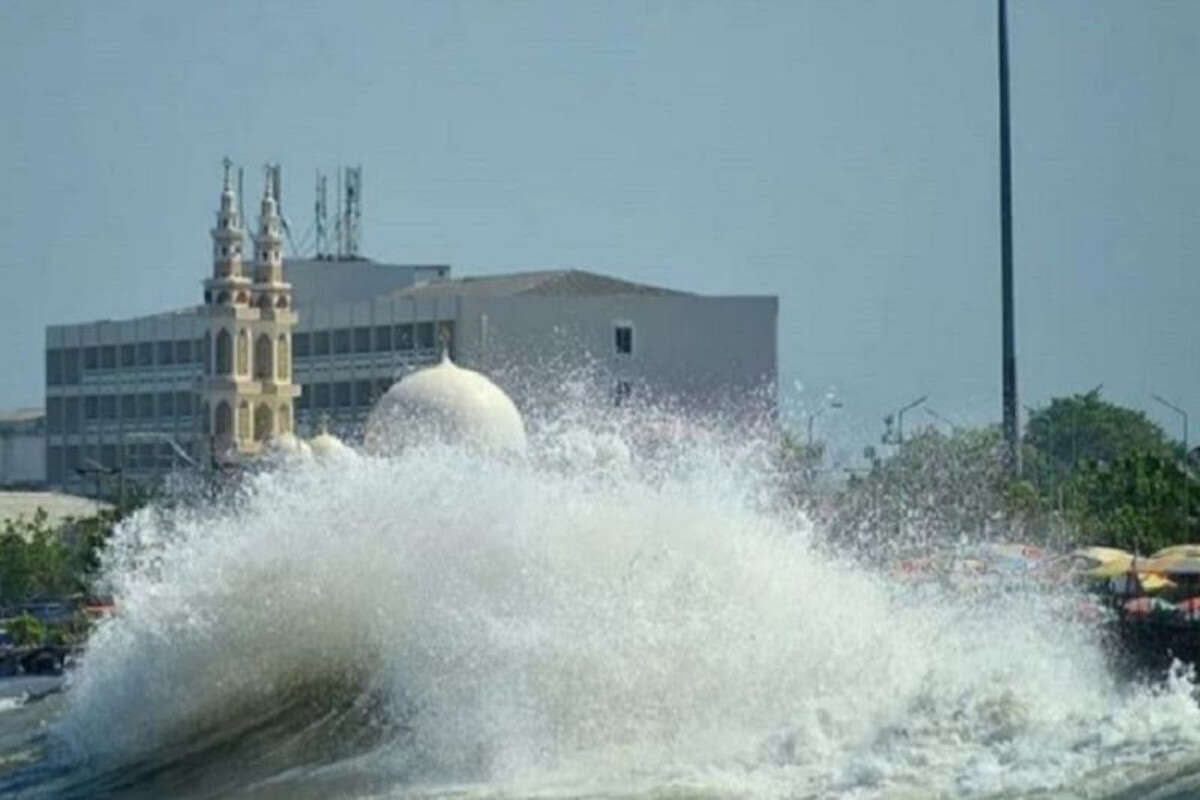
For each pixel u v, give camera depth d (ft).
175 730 321.93
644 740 279.49
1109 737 261.65
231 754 308.60
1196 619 454.40
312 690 310.45
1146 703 273.54
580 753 278.87
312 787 288.92
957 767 255.29
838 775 257.75
